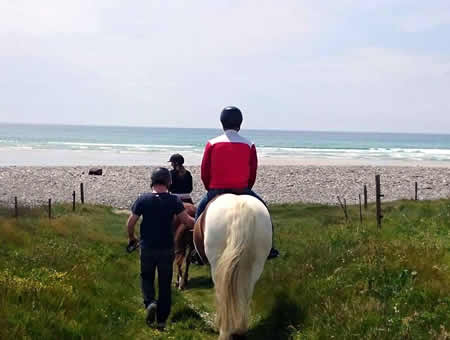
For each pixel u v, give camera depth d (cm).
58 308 595
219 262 563
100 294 746
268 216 608
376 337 516
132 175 4412
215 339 664
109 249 1195
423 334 512
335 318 586
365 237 971
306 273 770
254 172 711
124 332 621
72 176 4300
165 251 703
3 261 816
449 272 688
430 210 1536
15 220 1280
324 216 1836
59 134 16512
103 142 11519
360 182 4159
